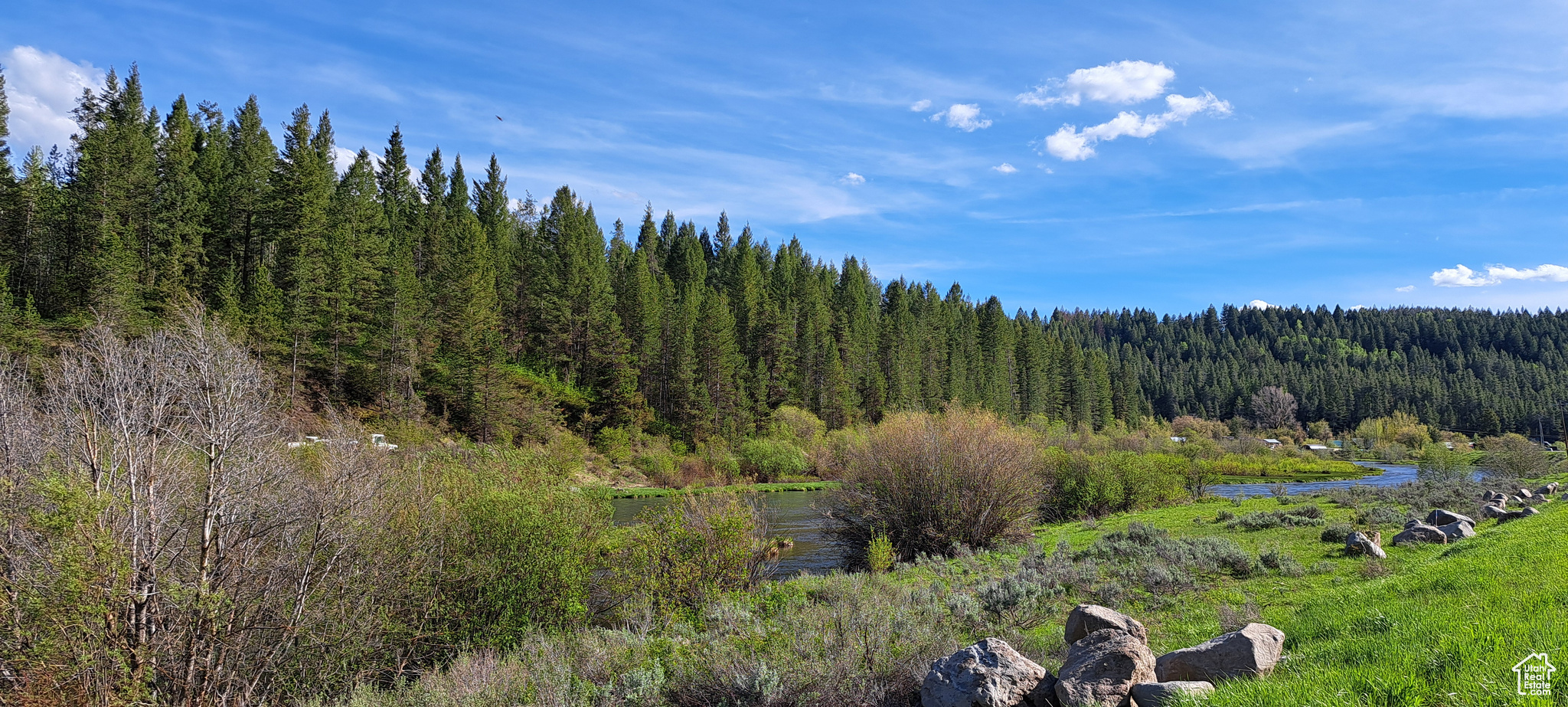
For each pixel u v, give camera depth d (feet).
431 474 46.24
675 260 373.61
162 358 30.86
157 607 28.96
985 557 61.72
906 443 74.54
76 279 171.01
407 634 38.50
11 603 27.09
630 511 124.47
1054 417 345.10
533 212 407.64
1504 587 26.05
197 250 190.60
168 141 233.96
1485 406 404.57
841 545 79.41
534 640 36.96
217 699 30.19
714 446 218.59
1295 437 402.72
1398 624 22.07
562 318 244.22
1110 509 95.55
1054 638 31.12
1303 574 43.11
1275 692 16.35
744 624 35.35
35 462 30.81
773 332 284.00
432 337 203.41
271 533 33.01
